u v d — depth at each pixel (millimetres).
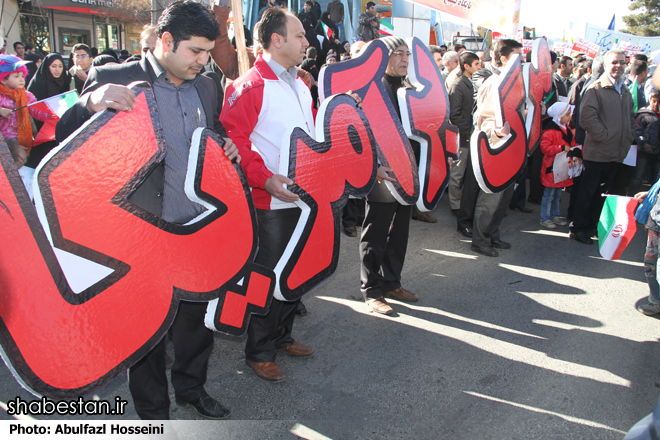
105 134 1536
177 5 1710
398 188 2936
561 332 3197
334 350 2945
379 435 2248
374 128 2811
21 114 3354
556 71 6949
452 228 5312
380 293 3469
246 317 2023
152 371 1939
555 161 5129
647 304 3520
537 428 2311
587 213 4867
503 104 3812
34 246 1391
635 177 5395
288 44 2271
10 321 1359
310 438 2225
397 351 2939
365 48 2787
